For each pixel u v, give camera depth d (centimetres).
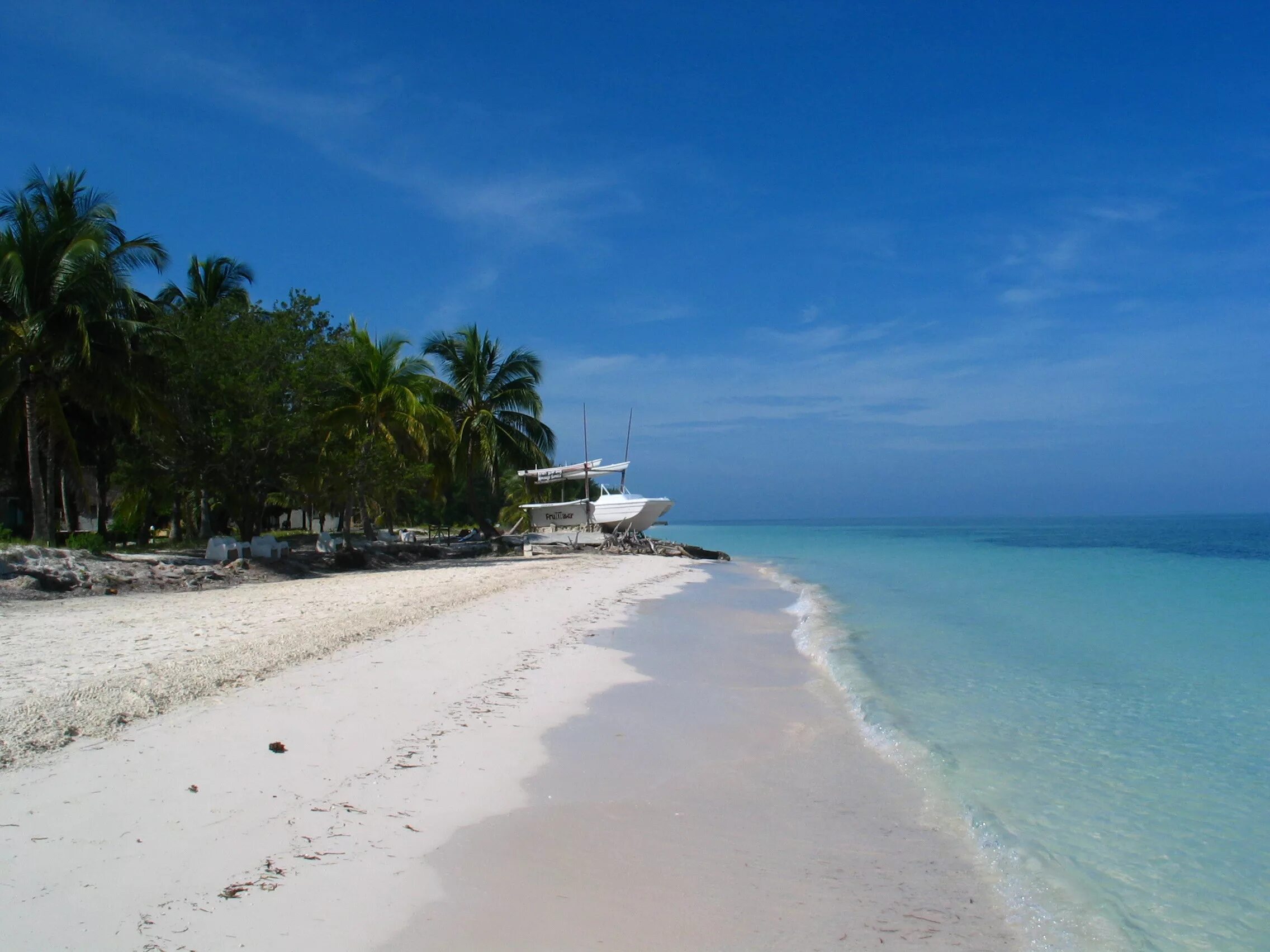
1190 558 3416
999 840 525
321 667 919
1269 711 858
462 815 536
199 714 701
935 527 11625
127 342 2311
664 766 664
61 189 2509
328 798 543
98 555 2119
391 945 375
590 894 440
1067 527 9769
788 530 10344
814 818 564
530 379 3766
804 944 399
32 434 2216
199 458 2414
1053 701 903
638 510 3881
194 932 370
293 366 2431
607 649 1181
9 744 589
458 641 1141
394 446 2984
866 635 1345
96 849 443
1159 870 494
